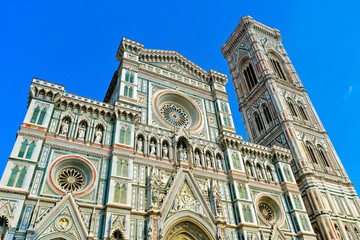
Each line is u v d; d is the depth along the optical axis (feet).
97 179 118.21
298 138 210.59
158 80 176.24
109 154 127.44
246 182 153.99
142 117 152.15
